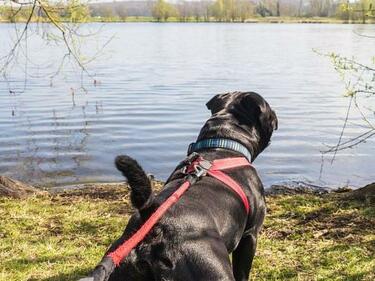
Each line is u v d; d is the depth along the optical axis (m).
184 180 0.88
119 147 3.29
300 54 10.87
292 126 3.89
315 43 13.71
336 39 15.06
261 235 1.48
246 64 9.01
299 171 2.74
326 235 1.47
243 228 0.91
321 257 1.32
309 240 1.44
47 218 1.65
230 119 1.04
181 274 0.74
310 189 2.29
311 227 1.53
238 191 0.90
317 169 2.78
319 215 1.64
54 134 3.66
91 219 1.63
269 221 1.60
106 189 2.12
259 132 1.06
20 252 1.37
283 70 8.05
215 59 9.98
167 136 3.59
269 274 1.24
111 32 20.27
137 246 0.75
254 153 1.05
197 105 4.84
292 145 3.30
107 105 4.85
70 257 1.34
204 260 0.74
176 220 0.77
